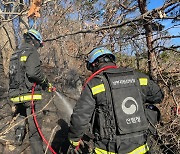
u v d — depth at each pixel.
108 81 2.68
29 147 4.29
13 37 7.00
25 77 3.89
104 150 2.65
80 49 5.94
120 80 2.70
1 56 6.38
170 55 4.52
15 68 3.93
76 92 6.04
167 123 3.58
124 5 4.71
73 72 6.37
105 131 2.62
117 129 2.60
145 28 4.13
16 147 4.25
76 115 2.59
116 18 4.92
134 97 2.69
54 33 6.37
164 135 3.44
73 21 6.17
